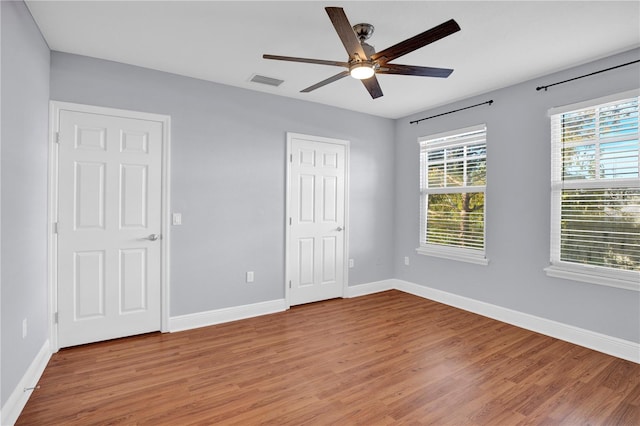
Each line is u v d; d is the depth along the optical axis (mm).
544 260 3227
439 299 4246
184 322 3283
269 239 3791
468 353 2793
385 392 2211
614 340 2754
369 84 2455
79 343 2855
